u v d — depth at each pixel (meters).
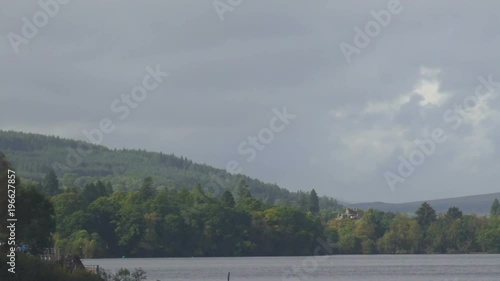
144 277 93.44
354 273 161.25
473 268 176.50
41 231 83.62
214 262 186.88
